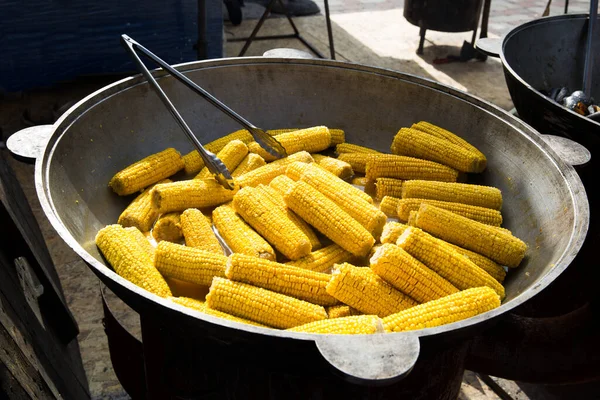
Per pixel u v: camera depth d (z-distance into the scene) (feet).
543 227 6.03
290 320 4.91
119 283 4.03
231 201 6.91
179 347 4.91
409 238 5.41
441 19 19.83
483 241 6.00
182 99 7.97
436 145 7.41
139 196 6.87
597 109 10.02
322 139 7.93
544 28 10.66
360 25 23.98
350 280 5.12
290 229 5.95
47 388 5.40
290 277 5.19
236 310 4.91
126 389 6.97
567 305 8.23
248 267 5.06
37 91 16.99
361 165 7.72
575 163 6.15
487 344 6.19
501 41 9.30
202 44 13.60
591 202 7.61
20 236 6.73
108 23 16.85
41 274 7.14
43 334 6.44
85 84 17.52
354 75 8.24
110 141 7.18
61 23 16.38
